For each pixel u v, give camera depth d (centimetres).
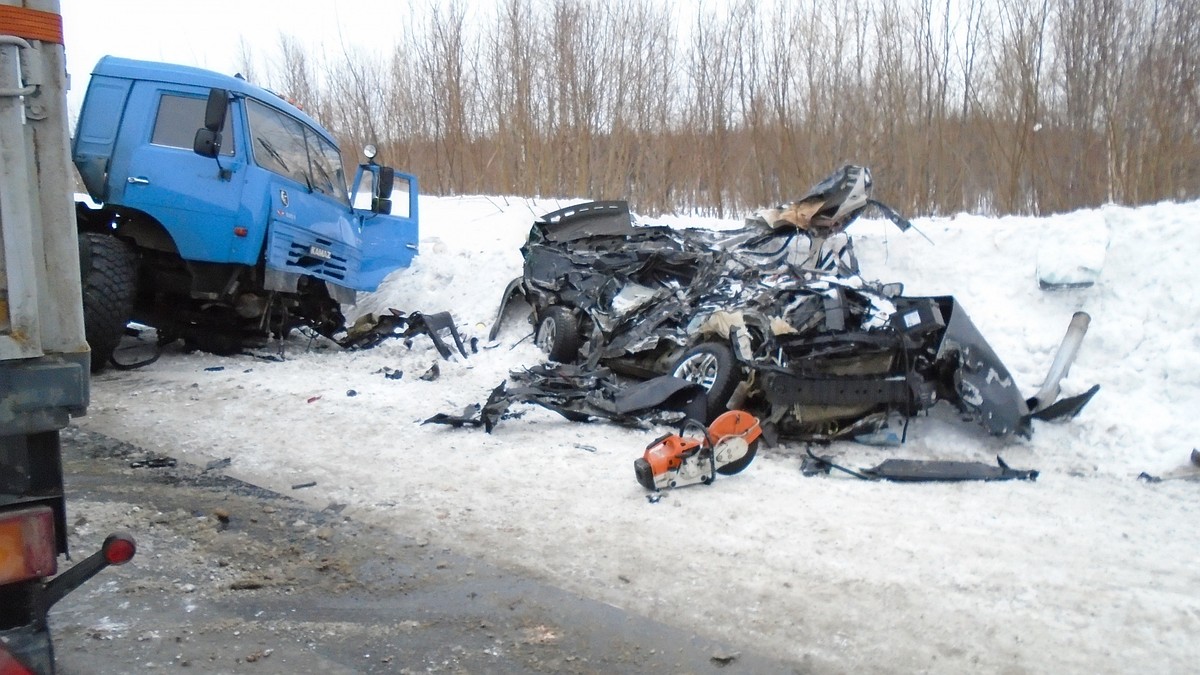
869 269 959
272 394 813
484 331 1102
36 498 281
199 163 884
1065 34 1215
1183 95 1133
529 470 603
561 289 993
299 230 973
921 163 1267
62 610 392
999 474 616
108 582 421
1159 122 1130
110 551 300
